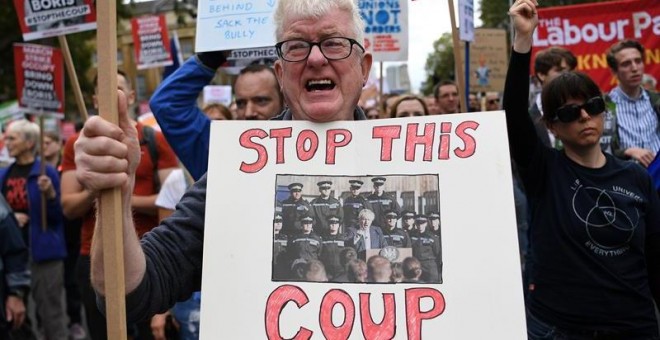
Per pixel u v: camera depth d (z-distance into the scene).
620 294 2.76
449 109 6.40
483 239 1.78
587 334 2.78
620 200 2.80
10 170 6.71
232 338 1.78
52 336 6.54
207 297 1.80
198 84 3.37
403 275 1.79
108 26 1.62
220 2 3.38
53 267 6.50
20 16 4.68
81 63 24.22
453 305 1.75
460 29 4.57
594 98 2.86
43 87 6.37
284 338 1.78
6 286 5.13
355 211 1.84
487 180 1.81
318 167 1.87
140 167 4.55
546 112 2.96
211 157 1.88
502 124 1.84
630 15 6.27
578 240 2.79
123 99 1.67
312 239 1.83
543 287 2.88
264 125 1.90
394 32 5.26
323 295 1.80
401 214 1.83
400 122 1.88
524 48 2.79
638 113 4.82
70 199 4.67
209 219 1.84
